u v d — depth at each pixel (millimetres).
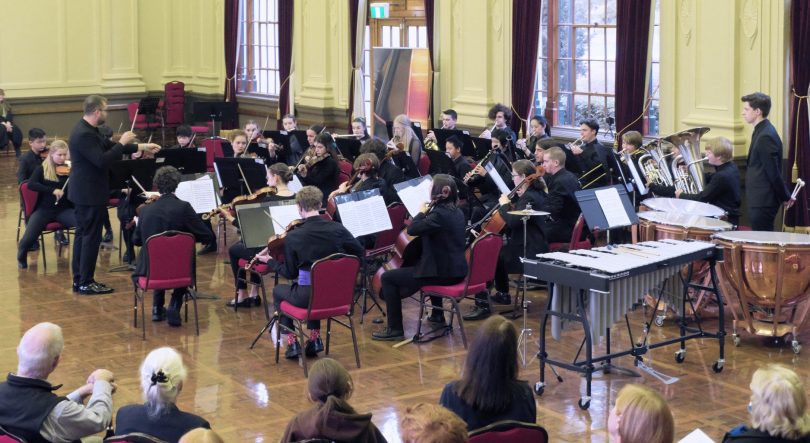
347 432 4066
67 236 11242
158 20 20203
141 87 19891
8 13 18531
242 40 18984
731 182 8430
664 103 11070
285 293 7164
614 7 12109
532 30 12641
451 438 3344
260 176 9930
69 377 6934
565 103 12922
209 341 7777
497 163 9898
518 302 8789
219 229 11727
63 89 19172
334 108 16109
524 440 3961
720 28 10359
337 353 7465
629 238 9586
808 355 7277
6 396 4438
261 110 18406
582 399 6258
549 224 8766
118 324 8211
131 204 9930
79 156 8906
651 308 8445
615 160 9047
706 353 7340
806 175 9789
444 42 14008
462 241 7551
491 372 4094
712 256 6781
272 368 7141
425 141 11594
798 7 9633
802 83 9711
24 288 9305
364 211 7879
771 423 3805
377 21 15773
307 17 16391
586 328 6148
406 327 8117
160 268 7785
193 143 17797
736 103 10328
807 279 7145
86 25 19344
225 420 6152
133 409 4445
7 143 17438
